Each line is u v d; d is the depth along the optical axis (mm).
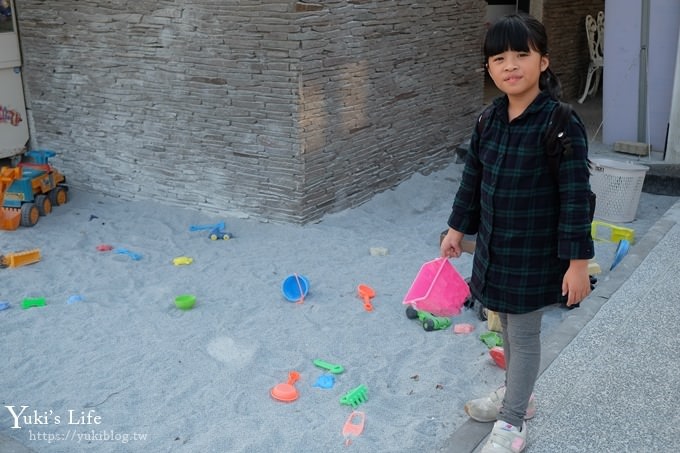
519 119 2967
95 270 5895
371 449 3551
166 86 7082
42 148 8234
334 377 4242
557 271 3076
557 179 2945
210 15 6590
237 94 6672
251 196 6910
